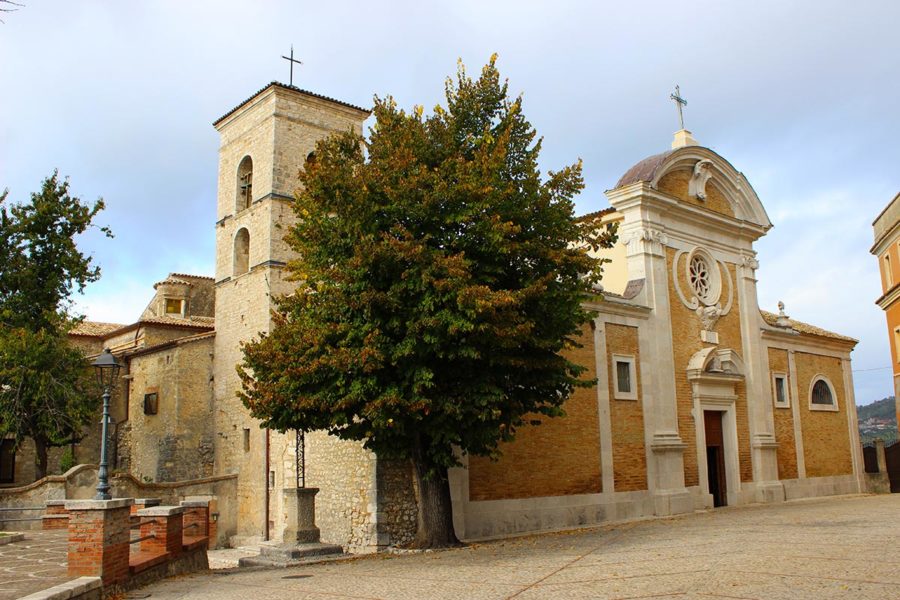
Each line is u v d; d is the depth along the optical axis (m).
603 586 10.99
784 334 37.22
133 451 36.94
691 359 31.53
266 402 18.33
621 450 27.62
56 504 22.92
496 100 20.94
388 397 16.88
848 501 32.34
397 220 18.39
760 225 36.19
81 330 44.22
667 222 31.97
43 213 34.34
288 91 32.81
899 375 40.91
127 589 13.07
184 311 44.56
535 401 20.42
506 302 16.59
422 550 19.48
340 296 17.72
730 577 11.04
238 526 30.53
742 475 32.94
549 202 19.58
